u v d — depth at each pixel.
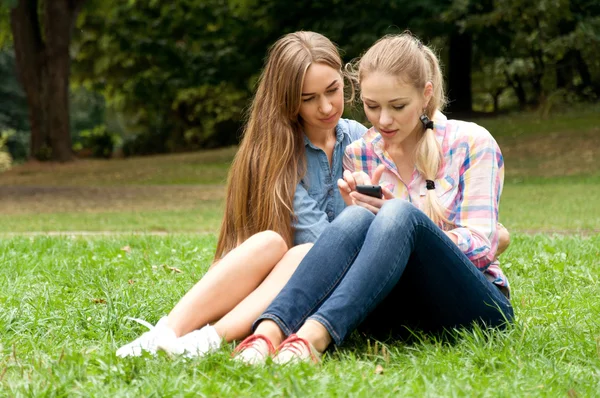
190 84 25.12
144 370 2.58
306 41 3.38
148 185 19.39
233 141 32.12
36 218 11.97
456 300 3.06
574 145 19.88
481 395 2.34
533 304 3.88
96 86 32.16
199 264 5.55
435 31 21.09
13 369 2.70
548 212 10.65
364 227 2.96
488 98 34.69
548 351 2.95
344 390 2.35
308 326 2.76
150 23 25.28
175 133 32.94
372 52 3.15
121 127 43.19
